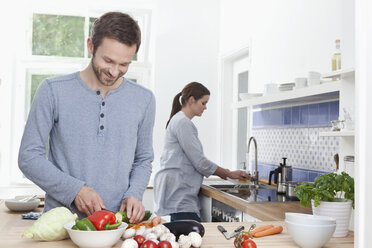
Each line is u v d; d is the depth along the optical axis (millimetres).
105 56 1452
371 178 805
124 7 4566
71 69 4566
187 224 1423
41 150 1576
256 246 1274
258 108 3746
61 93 1576
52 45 4566
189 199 2904
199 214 2932
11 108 4344
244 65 4285
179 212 2859
